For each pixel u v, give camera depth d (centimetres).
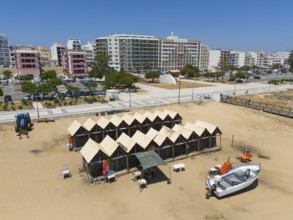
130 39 18012
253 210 2220
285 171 2941
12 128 4391
